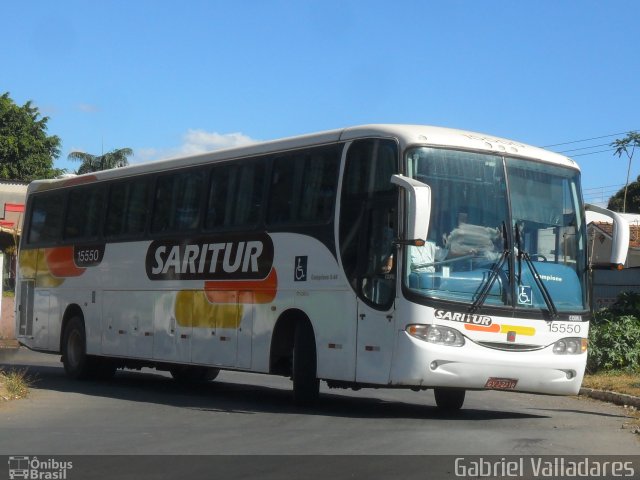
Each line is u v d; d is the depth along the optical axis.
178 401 15.23
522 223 12.74
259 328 14.29
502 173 12.77
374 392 17.92
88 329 18.56
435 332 11.85
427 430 11.51
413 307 11.84
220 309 15.12
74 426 11.90
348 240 12.85
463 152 12.56
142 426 11.89
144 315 16.98
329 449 9.98
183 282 16.03
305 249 13.58
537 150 13.37
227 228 15.20
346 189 13.03
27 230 21.03
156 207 17.03
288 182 14.14
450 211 12.27
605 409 15.61
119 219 18.00
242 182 15.09
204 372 19.14
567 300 12.87
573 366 12.73
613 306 22.66
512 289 12.37
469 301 12.05
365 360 12.38
